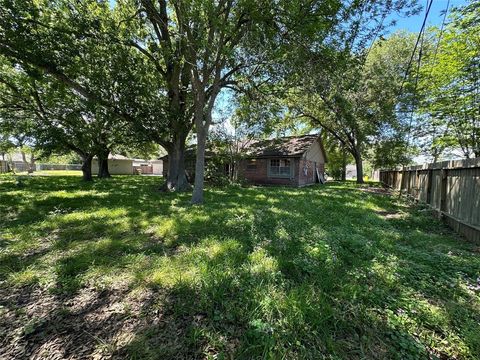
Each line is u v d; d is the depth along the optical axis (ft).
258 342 5.73
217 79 23.70
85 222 15.87
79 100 35.55
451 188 16.92
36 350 5.52
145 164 137.49
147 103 31.27
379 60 53.67
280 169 57.47
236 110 40.50
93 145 45.14
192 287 7.97
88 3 24.36
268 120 39.70
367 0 17.78
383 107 52.54
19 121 42.65
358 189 46.52
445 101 30.45
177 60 25.34
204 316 6.75
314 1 18.40
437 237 14.51
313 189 44.86
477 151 33.99
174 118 32.94
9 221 15.70
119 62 26.94
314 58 20.80
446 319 6.68
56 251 10.91
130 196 28.12
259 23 19.92
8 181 42.78
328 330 6.19
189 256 10.32
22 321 6.42
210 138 47.62
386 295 7.79
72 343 5.74
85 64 25.34
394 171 42.80
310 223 16.35
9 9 19.35
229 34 20.74
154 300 7.41
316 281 8.40
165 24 24.22
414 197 27.68
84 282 8.32
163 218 17.10
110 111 30.45
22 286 8.08
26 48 21.12
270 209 21.06
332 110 52.75
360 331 6.26
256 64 22.59
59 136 41.06
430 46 34.78
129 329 6.22
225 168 60.54
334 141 78.18
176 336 6.01
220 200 26.55
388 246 12.30
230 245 11.64
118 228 14.67
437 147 43.32
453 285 8.54
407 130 48.80
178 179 35.65
